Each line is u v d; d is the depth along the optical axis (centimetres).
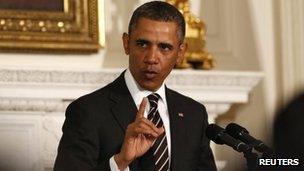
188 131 694
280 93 1353
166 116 691
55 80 1139
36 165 1146
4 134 1138
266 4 1367
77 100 672
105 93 679
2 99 1127
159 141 656
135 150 574
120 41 1270
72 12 1208
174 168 662
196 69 1233
